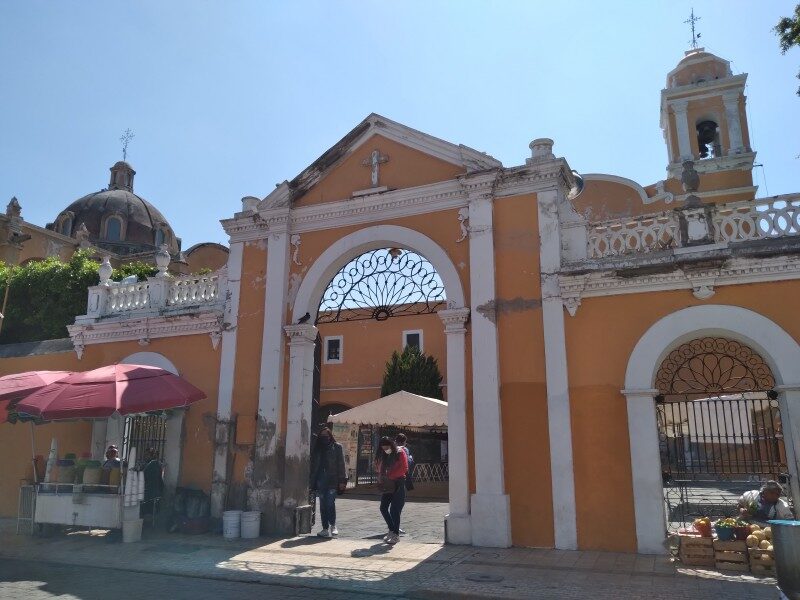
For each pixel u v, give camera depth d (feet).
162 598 20.65
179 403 31.04
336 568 25.03
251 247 37.86
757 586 20.95
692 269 27.14
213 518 34.22
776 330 25.75
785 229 26.96
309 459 34.96
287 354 35.47
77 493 31.81
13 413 33.71
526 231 30.94
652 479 26.43
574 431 28.07
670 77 68.90
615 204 56.85
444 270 32.45
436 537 32.81
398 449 32.42
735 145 61.87
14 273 66.95
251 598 20.70
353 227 35.63
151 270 75.25
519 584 21.77
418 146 34.91
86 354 42.04
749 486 36.29
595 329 28.71
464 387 30.53
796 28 29.43
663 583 21.48
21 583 22.90
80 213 121.49
